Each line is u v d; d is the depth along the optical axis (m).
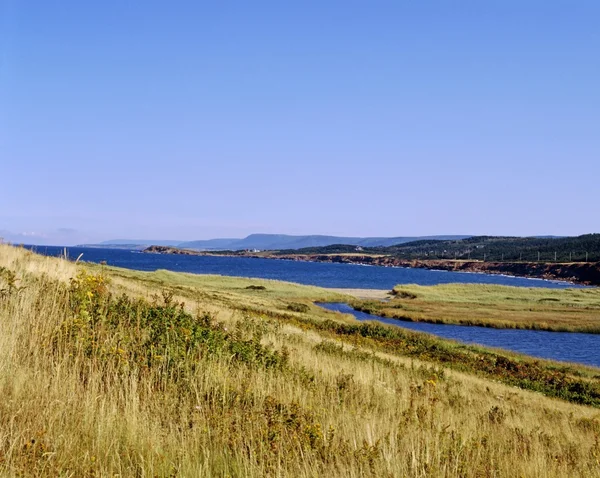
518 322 62.72
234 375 7.32
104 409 5.01
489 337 53.16
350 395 8.37
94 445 4.39
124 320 8.14
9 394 4.94
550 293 104.38
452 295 97.00
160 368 6.80
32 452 3.93
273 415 5.57
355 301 80.31
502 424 9.49
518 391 18.88
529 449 7.12
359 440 5.52
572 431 10.95
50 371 5.85
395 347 26.30
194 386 6.17
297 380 8.20
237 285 83.25
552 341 51.91
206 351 7.68
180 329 8.14
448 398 11.30
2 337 6.28
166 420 5.35
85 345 6.70
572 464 6.74
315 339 18.81
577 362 41.03
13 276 8.84
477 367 25.31
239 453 4.64
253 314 24.98
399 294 99.12
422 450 5.28
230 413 5.62
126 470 4.13
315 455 4.84
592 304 87.69
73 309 8.34
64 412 4.77
